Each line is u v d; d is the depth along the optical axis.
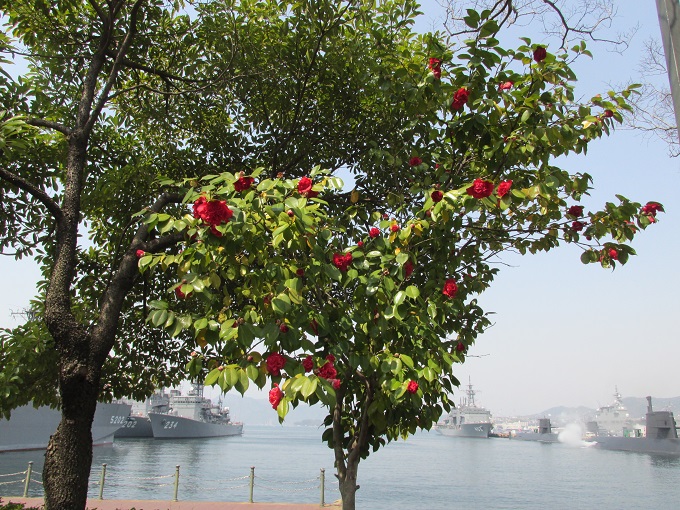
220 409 126.12
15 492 20.08
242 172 3.81
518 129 4.40
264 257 3.75
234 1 6.86
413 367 3.89
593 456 61.47
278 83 7.31
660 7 2.70
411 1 6.11
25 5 6.86
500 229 5.37
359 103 7.22
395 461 54.03
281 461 49.81
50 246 7.21
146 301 7.70
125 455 48.06
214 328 3.51
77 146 5.97
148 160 7.91
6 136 4.97
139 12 7.10
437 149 5.48
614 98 4.81
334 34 6.52
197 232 3.91
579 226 5.17
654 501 25.67
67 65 7.22
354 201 5.63
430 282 4.71
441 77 4.76
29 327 6.83
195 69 7.61
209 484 28.45
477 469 44.28
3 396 6.21
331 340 4.05
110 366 7.75
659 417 62.53
